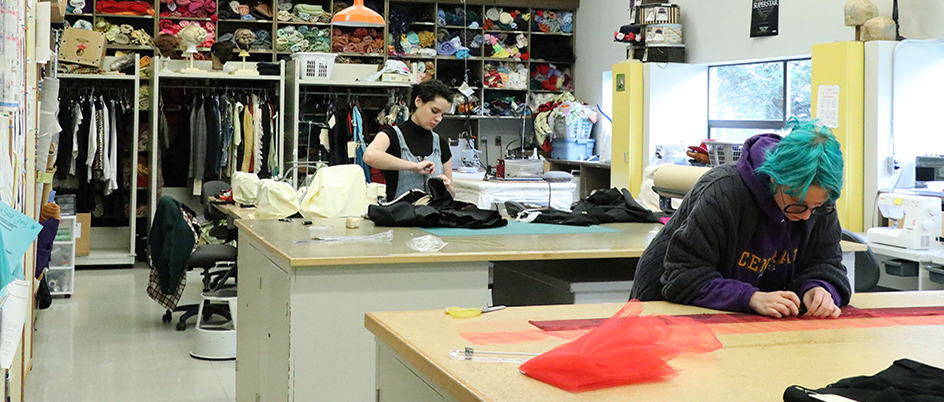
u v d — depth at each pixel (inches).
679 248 85.2
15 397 139.3
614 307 84.1
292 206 183.8
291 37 384.8
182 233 217.9
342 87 361.7
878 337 71.6
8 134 99.4
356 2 278.7
